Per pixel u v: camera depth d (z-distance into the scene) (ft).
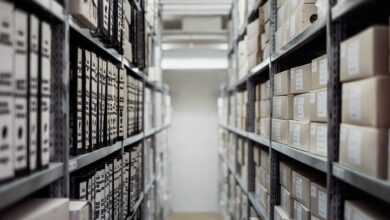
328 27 3.96
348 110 3.62
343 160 3.71
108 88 5.80
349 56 3.58
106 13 5.23
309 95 4.99
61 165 3.85
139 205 9.67
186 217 20.03
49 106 3.64
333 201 3.98
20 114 2.95
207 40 16.81
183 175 21.35
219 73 21.18
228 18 16.49
